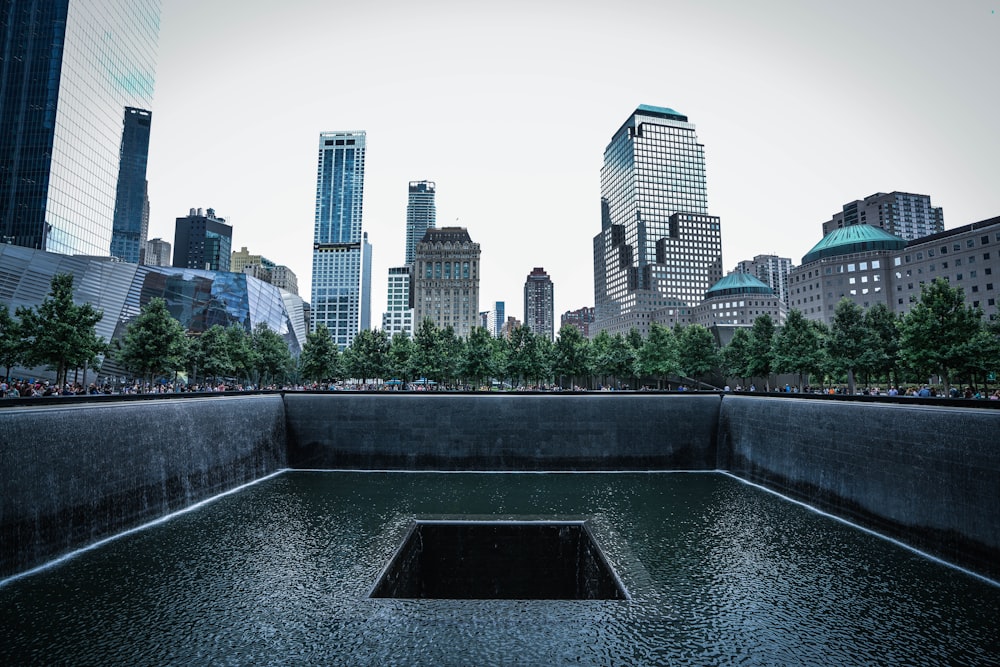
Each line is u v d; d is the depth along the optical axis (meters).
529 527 14.43
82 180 105.44
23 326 35.56
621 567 11.17
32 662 9.41
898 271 111.81
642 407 31.45
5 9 98.50
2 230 95.00
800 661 9.20
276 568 14.29
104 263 74.44
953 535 15.61
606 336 68.50
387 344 65.25
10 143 96.81
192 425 22.75
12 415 14.41
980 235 96.06
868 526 19.08
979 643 10.41
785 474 24.73
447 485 26.28
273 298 106.88
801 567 14.93
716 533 18.31
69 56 100.62
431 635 8.55
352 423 31.17
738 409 29.86
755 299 152.75
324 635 8.75
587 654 7.99
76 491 16.44
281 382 85.12
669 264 199.62
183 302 87.88
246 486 26.03
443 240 182.00
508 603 9.61
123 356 43.31
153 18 130.62
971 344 34.59
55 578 13.73
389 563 11.41
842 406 20.98
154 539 17.23
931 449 16.64
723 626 10.50
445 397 31.30
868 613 11.77
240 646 9.17
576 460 30.64
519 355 57.59
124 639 10.18
